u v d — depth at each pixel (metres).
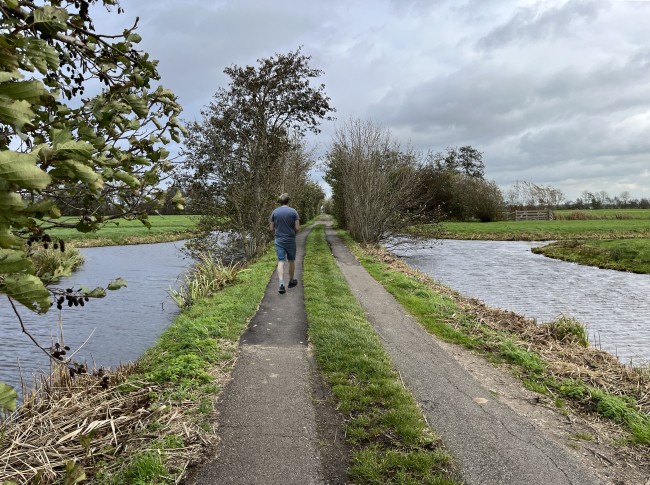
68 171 1.23
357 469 3.50
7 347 8.88
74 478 1.47
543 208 61.56
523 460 3.76
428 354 6.48
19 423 4.19
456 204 50.84
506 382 5.57
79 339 9.34
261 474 3.47
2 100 0.92
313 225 43.25
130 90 1.98
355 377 5.37
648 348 9.50
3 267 1.10
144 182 1.89
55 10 1.44
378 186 22.34
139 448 3.70
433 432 4.17
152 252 26.78
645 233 38.69
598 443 4.13
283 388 5.07
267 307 8.93
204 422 4.18
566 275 19.17
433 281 13.44
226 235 17.61
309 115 16.61
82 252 26.70
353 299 9.67
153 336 9.53
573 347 7.44
